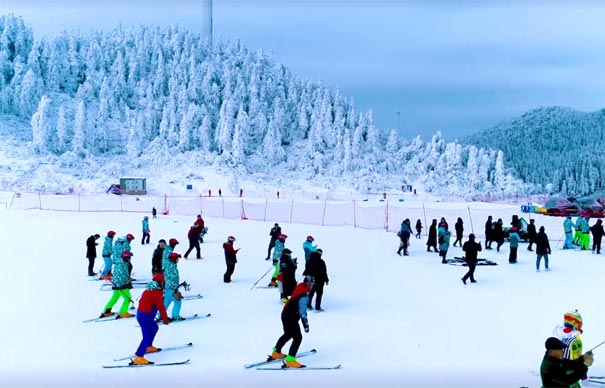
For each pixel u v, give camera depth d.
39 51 153.12
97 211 51.97
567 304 17.11
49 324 14.26
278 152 140.62
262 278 20.89
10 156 111.56
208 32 170.25
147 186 107.38
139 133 134.00
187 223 42.47
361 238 35.38
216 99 152.00
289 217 51.50
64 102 143.62
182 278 21.25
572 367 7.11
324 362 11.20
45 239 31.47
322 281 16.09
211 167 122.56
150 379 9.98
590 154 177.00
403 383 9.73
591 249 31.17
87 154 122.88
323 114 152.62
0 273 21.38
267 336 13.30
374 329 14.03
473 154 142.50
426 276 22.22
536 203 74.00
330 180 131.12
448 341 12.90
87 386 9.53
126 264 15.07
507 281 21.17
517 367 10.89
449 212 52.78
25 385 9.45
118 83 152.62
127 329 13.88
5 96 136.25
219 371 10.58
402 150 153.38
